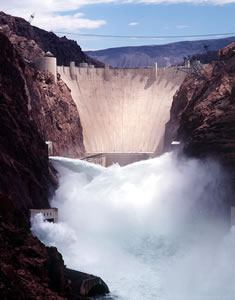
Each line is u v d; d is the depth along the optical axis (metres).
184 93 183.00
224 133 125.94
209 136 126.62
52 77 187.38
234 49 162.00
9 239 61.06
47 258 62.19
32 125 121.19
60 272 61.19
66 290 61.16
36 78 177.00
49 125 173.25
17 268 56.59
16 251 59.62
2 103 111.12
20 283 53.00
